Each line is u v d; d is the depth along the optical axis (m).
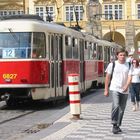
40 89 23.94
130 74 15.44
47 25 24.89
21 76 23.67
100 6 88.81
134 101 22.88
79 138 14.59
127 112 22.22
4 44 23.97
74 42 29.64
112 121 15.55
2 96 24.19
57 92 25.77
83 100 29.12
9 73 23.75
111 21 88.88
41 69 23.91
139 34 90.62
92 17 87.62
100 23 88.06
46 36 24.41
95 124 17.84
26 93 24.05
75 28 33.50
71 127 17.06
